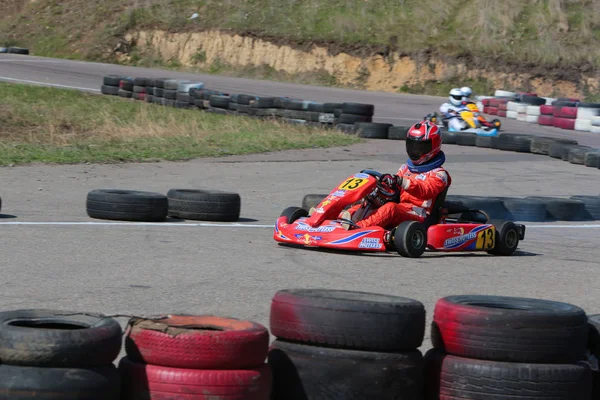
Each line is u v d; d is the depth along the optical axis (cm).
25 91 8644
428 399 1398
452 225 2919
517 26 13275
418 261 2811
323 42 13188
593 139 8375
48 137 6238
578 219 4109
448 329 1388
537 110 9731
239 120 7700
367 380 1308
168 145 6141
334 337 1322
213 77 12369
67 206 3697
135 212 3350
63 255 2602
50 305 1975
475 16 13412
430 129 2897
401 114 9556
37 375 1141
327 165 5653
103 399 1172
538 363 1348
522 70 12575
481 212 3100
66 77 10712
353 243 2795
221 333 1215
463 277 2586
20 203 3700
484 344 1350
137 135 6581
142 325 1247
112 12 14675
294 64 13200
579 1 13762
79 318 1277
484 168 5925
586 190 5141
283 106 7838
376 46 12962
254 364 1241
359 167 5616
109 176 4781
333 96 10919
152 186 4503
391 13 13688
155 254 2700
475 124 7562
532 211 3975
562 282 2603
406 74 12725
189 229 3259
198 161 5603
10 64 11625
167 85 8688
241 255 2762
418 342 1373
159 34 14112
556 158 6706
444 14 13550
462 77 12631
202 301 2097
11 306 1947
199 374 1197
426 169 2936
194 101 8450
